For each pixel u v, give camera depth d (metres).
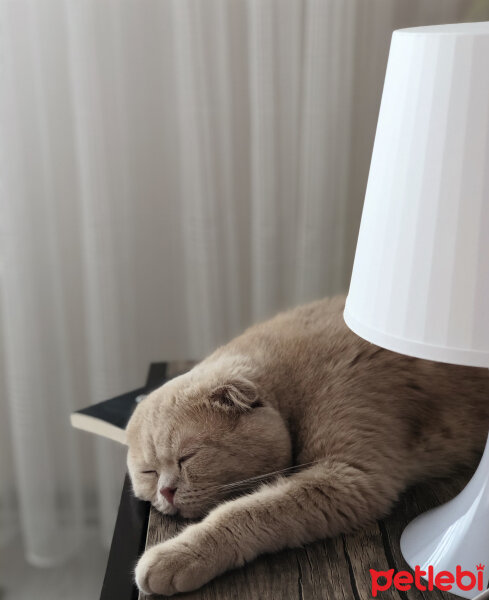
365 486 0.77
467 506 0.71
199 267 1.36
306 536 0.76
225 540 0.72
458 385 0.88
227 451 0.79
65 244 1.41
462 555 0.69
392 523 0.79
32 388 1.39
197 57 1.25
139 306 1.45
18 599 1.46
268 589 0.70
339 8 1.22
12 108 1.25
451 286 0.59
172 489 0.80
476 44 0.56
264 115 1.27
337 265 1.37
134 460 0.85
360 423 0.82
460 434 0.86
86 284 1.38
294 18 1.25
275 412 0.83
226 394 0.80
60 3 1.26
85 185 1.29
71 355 1.48
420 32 0.60
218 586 0.71
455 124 0.57
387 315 0.63
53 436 1.49
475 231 0.57
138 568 0.71
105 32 1.25
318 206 1.31
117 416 0.97
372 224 0.64
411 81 0.60
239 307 1.45
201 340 1.41
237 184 1.38
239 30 1.29
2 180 1.28
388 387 0.86
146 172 1.38
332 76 1.25
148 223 1.41
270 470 0.81
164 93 1.33
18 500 1.55
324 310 1.00
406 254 0.61
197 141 1.29
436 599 0.68
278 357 0.90
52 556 1.50
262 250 1.35
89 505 1.57
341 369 0.87
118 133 1.30
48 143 1.32
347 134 1.30
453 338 0.59
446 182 0.58
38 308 1.40
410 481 0.84
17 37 1.26
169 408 0.82
